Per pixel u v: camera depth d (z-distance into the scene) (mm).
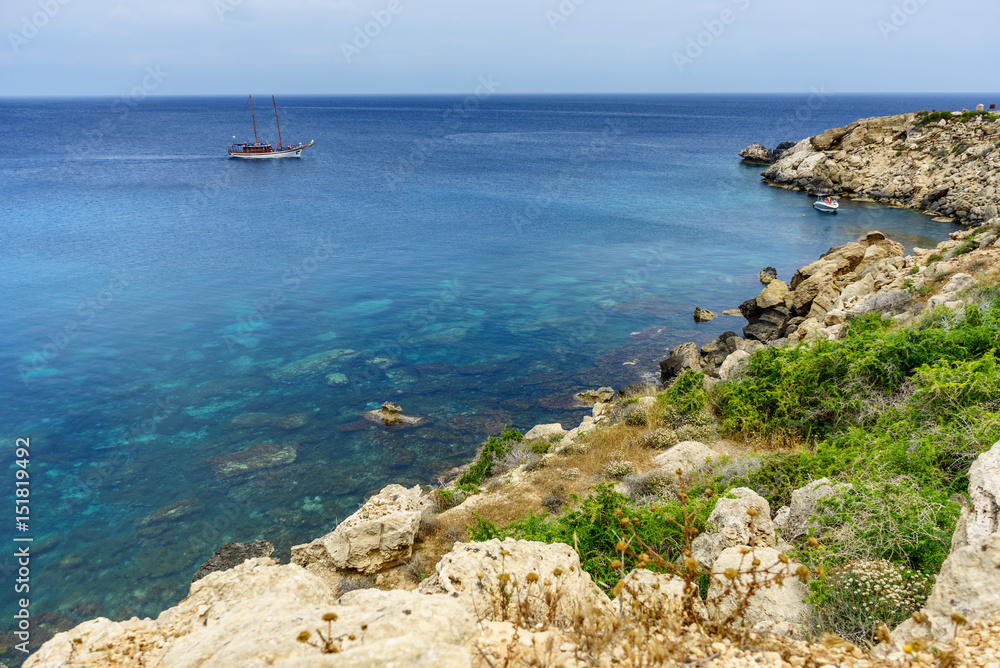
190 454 23422
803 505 9586
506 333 36469
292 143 150125
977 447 9875
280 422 26000
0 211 66000
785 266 49969
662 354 33812
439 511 17812
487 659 3838
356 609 4492
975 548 5391
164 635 5012
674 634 4328
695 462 15656
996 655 4105
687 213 71125
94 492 20984
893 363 15328
